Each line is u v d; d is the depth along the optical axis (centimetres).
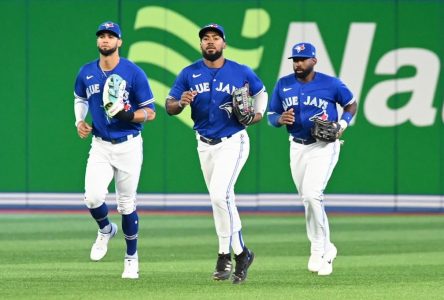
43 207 5606
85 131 3008
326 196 5628
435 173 5622
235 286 2931
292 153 3291
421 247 4153
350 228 4922
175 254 3859
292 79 3259
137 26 5544
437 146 5612
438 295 2792
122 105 2925
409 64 5584
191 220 5206
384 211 5628
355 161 5612
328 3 5556
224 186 2902
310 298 2706
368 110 5597
